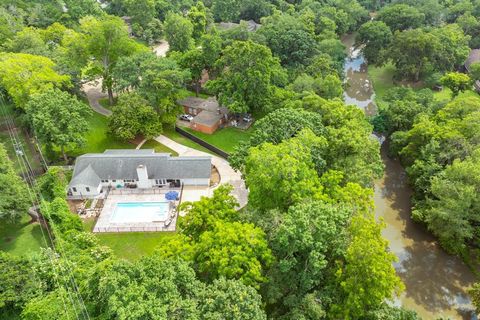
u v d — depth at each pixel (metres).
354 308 30.55
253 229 32.78
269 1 122.31
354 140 45.50
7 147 60.97
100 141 65.25
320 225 31.36
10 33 79.69
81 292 30.53
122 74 67.62
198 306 26.30
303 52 82.31
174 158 56.56
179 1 126.62
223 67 74.06
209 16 111.69
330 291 32.69
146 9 110.00
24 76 58.38
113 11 122.38
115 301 23.73
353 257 30.53
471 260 45.81
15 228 46.72
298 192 37.53
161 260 27.50
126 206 52.34
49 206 44.97
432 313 40.50
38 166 57.50
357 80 92.12
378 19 105.19
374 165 46.38
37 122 53.31
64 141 54.00
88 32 74.00
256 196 39.34
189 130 69.00
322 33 95.50
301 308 31.19
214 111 71.69
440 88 81.38
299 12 109.19
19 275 33.50
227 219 36.16
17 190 44.41
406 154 56.47
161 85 63.66
